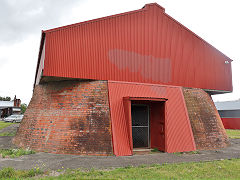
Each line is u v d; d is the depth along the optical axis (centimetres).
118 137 947
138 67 1168
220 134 1258
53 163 716
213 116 1315
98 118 977
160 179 542
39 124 1044
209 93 1560
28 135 1064
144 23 1224
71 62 1023
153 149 1081
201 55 1400
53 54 990
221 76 1468
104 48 1102
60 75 991
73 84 1070
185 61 1327
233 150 1094
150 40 1227
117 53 1128
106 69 1091
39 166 672
